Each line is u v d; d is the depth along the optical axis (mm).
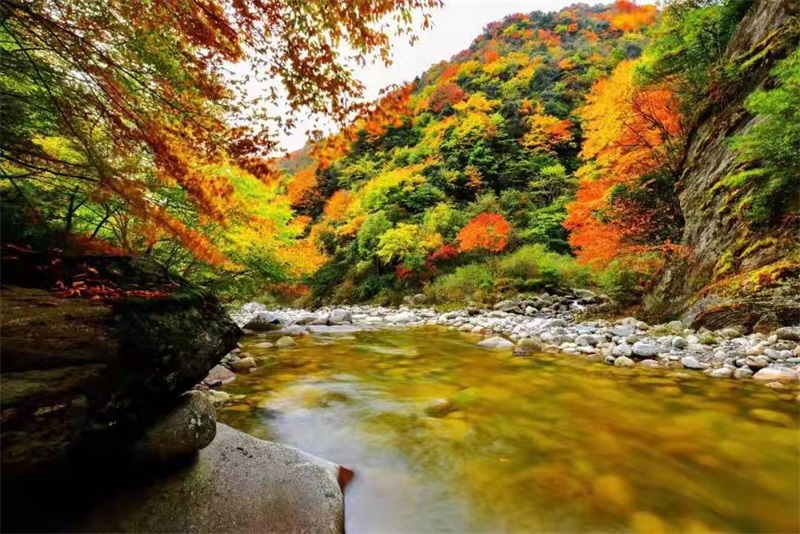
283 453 2900
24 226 2182
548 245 23344
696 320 8422
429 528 2457
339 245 30500
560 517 2576
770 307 7160
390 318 16031
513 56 47125
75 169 3213
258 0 3000
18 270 1983
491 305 17219
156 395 2193
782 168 7219
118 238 5043
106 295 2092
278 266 9156
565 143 34031
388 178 28531
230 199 3783
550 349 8125
